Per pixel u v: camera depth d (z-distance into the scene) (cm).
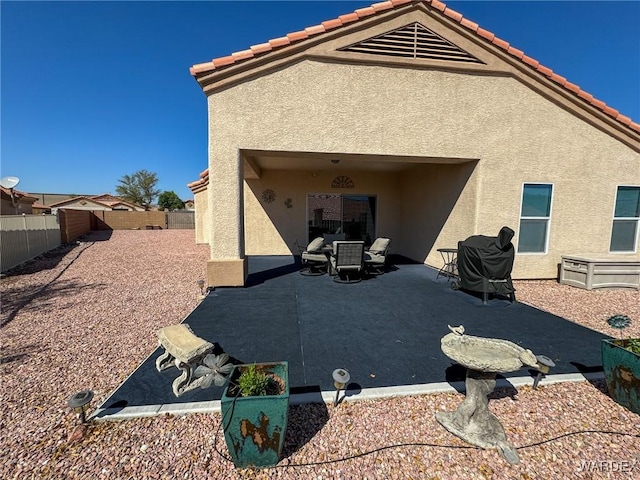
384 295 694
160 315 562
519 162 792
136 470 222
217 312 569
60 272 961
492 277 639
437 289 752
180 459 233
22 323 524
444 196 944
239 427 216
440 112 737
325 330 487
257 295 681
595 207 846
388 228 1314
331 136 698
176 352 316
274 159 993
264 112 675
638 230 879
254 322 518
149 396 309
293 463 230
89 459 231
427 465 230
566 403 306
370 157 750
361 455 238
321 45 678
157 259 1223
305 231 1276
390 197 1307
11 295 700
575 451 244
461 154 758
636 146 838
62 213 1652
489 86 752
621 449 246
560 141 804
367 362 384
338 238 1090
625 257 864
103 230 2786
